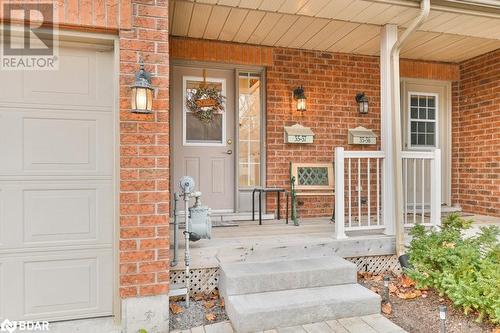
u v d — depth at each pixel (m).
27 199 2.47
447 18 3.47
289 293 2.78
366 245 3.49
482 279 2.56
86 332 2.40
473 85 5.24
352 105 5.02
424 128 5.45
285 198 4.74
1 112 2.42
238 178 4.67
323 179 4.83
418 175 5.40
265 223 4.34
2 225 2.42
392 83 3.58
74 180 2.55
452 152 5.51
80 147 2.57
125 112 2.47
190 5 3.41
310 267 2.97
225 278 2.78
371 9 3.28
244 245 3.20
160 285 2.53
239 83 4.73
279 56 4.72
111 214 2.62
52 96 2.52
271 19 3.81
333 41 4.51
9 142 2.44
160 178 2.54
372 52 4.96
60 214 2.53
